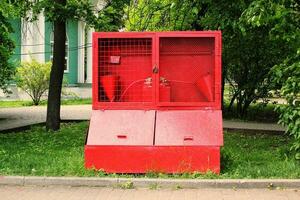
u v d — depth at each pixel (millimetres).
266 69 18078
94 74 9500
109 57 9672
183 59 9609
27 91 27344
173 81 9609
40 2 13539
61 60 14531
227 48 16922
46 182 8852
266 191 8516
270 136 14141
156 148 9062
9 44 16625
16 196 8281
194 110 9344
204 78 9445
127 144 9109
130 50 9672
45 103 27891
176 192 8484
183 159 9031
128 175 9086
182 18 13344
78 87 33500
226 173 9117
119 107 9453
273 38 11227
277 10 10477
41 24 31031
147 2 13945
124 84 9656
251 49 17250
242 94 19219
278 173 9094
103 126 9305
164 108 9391
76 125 15930
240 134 14531
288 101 10211
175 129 9180
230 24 12344
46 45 31438
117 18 15164
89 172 9086
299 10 10812
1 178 8898
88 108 23938
